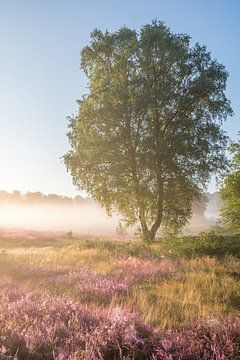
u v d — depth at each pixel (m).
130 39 35.53
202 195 37.47
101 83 34.94
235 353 5.23
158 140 33.22
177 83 34.88
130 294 10.20
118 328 5.63
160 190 34.81
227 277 13.15
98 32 36.94
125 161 34.12
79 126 35.25
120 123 33.91
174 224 37.81
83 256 20.17
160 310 8.49
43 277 12.93
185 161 34.44
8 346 5.00
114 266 15.59
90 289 10.30
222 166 34.84
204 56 35.47
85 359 4.71
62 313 6.59
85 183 35.03
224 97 35.38
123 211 37.41
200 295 10.23
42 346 5.15
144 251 20.78
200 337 5.73
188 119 34.53
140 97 32.62
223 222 22.12
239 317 7.18
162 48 33.91
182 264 15.88
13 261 17.00
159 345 5.39
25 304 6.95
